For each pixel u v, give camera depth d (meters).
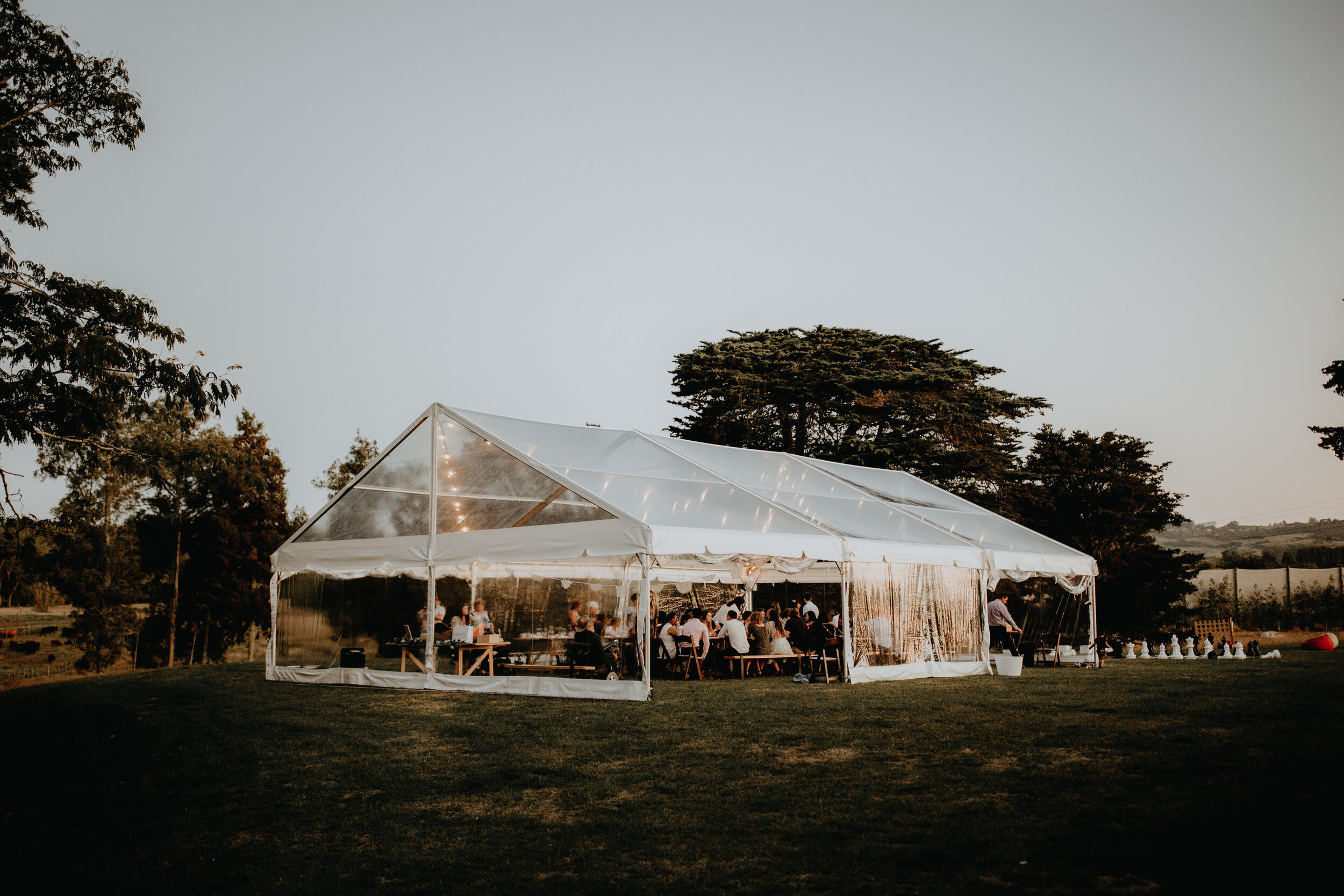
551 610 15.63
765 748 8.68
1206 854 5.27
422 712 11.71
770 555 13.84
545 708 11.70
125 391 18.47
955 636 16.66
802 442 36.25
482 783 7.90
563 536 13.46
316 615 16.11
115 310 18.75
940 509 20.61
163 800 8.00
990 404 35.53
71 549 25.56
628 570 15.38
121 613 40.62
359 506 15.91
